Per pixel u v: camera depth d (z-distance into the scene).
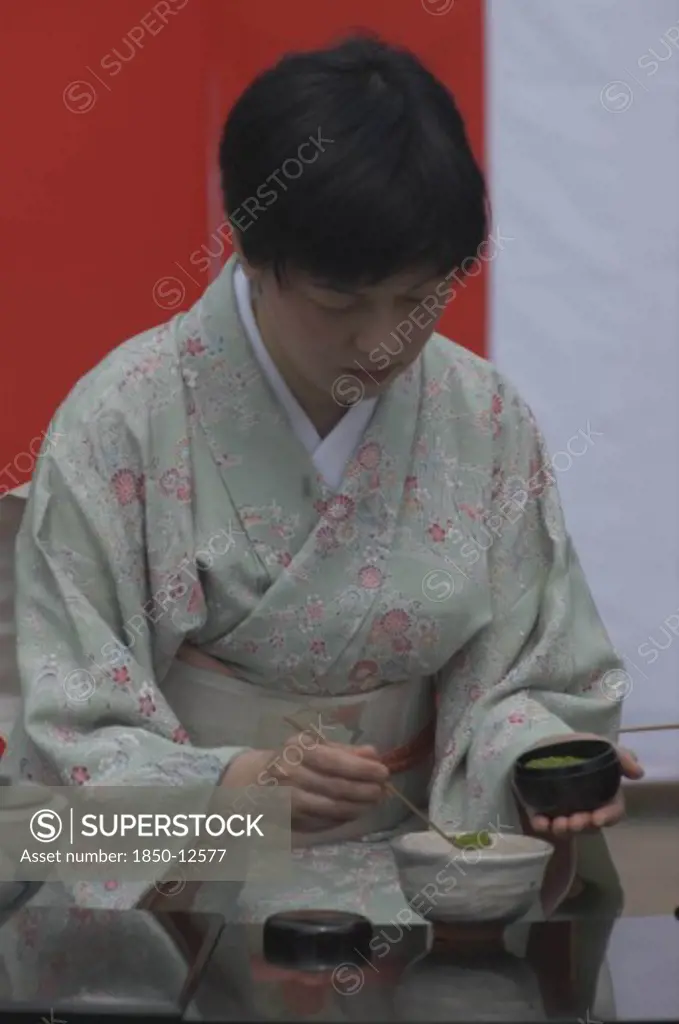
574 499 10.94
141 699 6.59
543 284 10.77
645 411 10.89
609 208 10.71
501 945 5.10
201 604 6.88
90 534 6.77
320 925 4.90
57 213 10.54
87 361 10.70
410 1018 4.24
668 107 10.65
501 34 10.57
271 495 6.85
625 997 4.46
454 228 5.73
